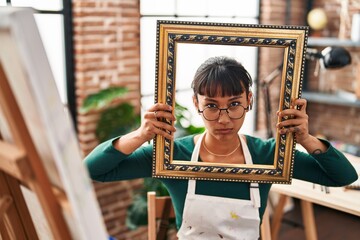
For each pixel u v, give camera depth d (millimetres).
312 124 4469
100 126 2887
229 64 1270
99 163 1334
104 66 2873
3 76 661
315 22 4074
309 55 2713
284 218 3869
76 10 2689
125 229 3209
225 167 1326
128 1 2918
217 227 1355
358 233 3586
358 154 3738
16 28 571
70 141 684
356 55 4027
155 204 1665
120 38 2926
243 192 1353
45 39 2645
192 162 1338
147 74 3188
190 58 1286
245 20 3828
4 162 718
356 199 1917
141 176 1431
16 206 953
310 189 2021
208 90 1269
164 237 1685
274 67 3721
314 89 4387
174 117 1305
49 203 712
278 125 1301
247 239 1369
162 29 1262
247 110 1320
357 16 3801
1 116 733
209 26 1268
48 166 728
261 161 1354
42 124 631
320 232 3609
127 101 3043
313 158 1428
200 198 1345
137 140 1316
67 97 2818
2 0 2369
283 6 4098
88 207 709
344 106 4207
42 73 624
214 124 1302
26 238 984
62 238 743
